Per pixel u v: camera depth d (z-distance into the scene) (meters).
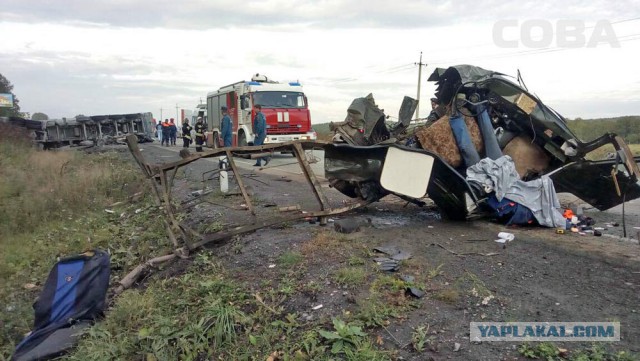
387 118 7.20
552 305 3.57
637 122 22.62
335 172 6.32
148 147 27.31
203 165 15.79
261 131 14.09
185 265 5.51
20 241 7.88
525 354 2.92
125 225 8.67
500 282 4.05
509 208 5.99
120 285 5.37
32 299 5.63
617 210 7.35
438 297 3.76
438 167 5.92
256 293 4.21
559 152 6.57
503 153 6.79
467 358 2.95
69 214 9.53
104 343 3.84
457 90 6.37
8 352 4.29
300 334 3.47
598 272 4.24
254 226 5.89
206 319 3.80
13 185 11.23
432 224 6.27
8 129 21.44
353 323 3.42
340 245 5.21
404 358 3.01
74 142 28.62
